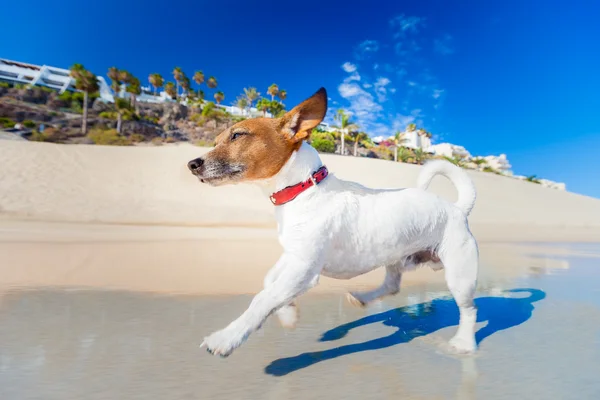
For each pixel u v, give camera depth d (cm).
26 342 61
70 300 88
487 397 46
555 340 67
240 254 173
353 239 61
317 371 52
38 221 313
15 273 116
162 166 559
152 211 393
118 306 83
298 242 57
